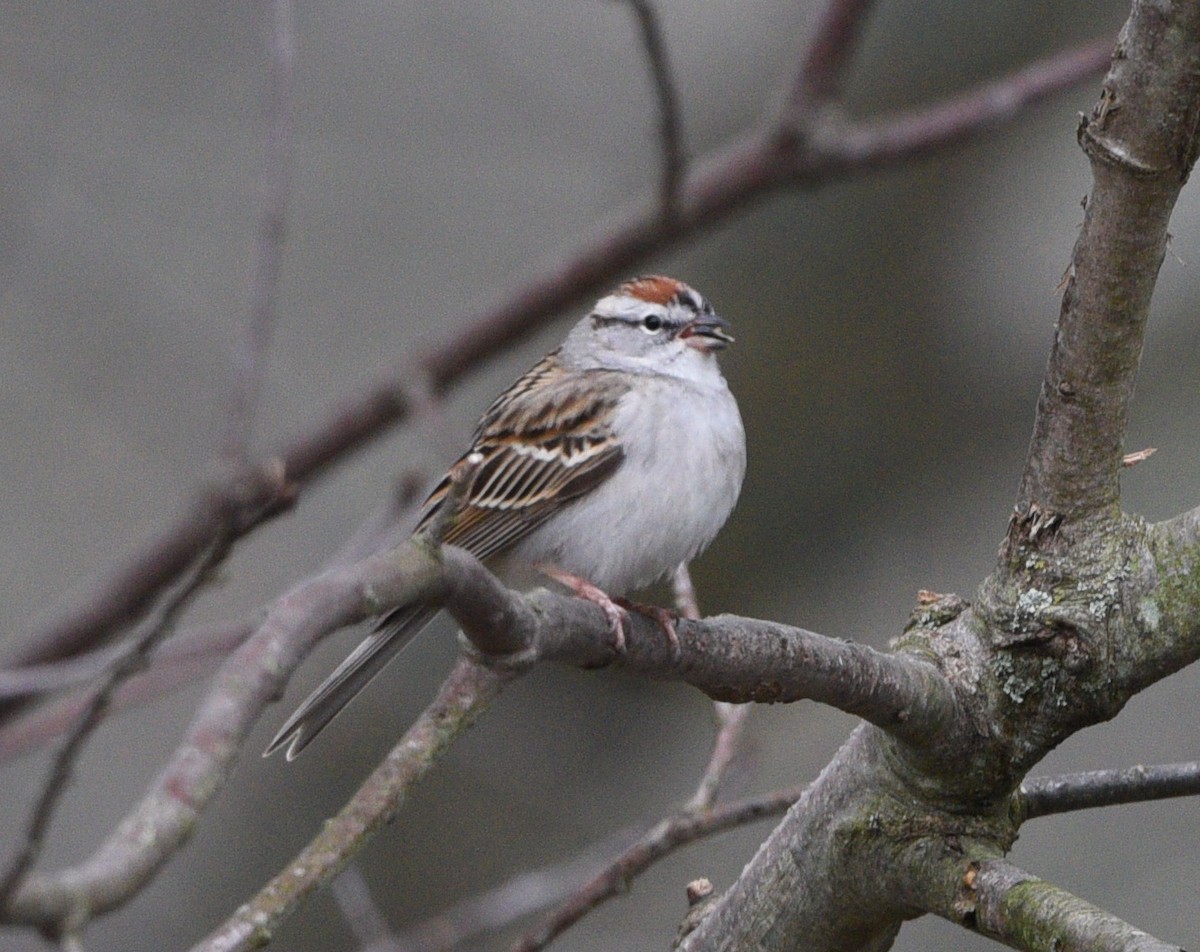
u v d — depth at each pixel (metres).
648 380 8.55
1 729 10.05
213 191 14.11
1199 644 5.15
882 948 5.64
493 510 8.39
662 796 12.83
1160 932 10.02
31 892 3.00
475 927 9.20
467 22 15.48
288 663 3.79
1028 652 5.27
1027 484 5.33
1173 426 11.73
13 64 13.83
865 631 12.34
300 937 12.93
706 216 10.08
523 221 15.23
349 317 15.04
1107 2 13.52
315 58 15.42
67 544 14.65
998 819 5.38
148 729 14.01
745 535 13.49
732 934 5.70
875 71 13.91
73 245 13.89
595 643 4.96
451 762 13.33
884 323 13.67
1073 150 13.41
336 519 14.52
